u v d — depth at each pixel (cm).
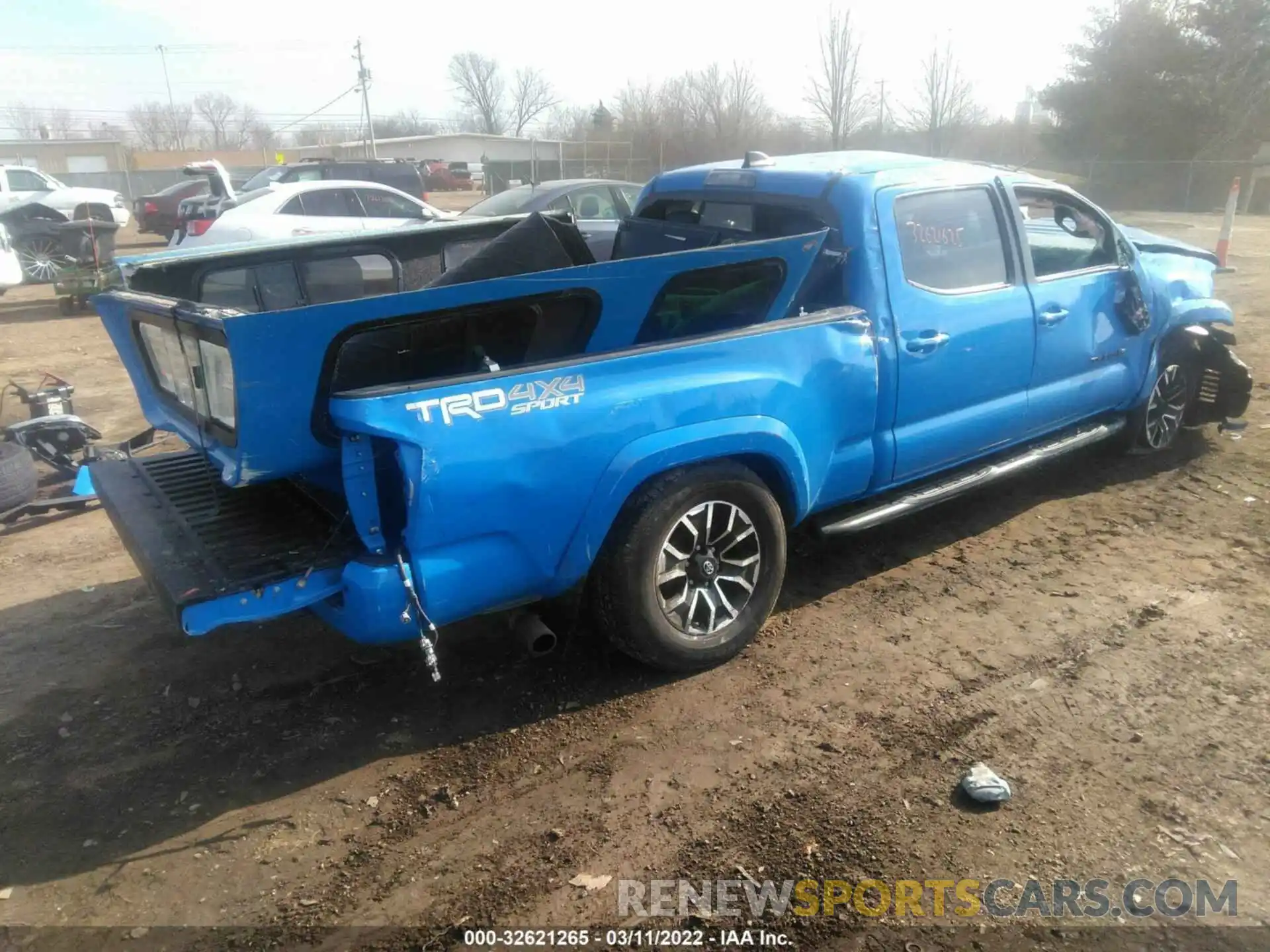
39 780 331
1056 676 370
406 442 293
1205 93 3359
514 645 407
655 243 498
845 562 479
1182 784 306
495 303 310
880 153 485
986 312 447
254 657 408
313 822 305
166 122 8344
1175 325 565
